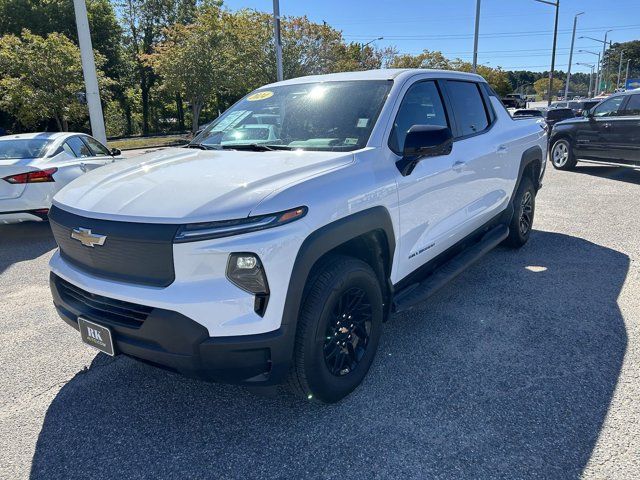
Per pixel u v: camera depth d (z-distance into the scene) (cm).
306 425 261
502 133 464
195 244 215
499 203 467
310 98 346
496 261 510
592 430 248
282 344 229
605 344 334
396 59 3962
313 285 248
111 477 230
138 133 5216
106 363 334
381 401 278
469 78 440
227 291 217
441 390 287
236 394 292
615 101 991
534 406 269
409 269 330
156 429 263
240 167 267
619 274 463
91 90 1265
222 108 4200
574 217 689
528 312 387
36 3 3591
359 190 263
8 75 2041
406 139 288
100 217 238
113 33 4003
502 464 228
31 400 293
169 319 218
